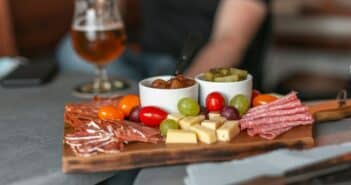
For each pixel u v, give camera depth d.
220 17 1.59
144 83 0.78
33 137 0.73
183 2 1.71
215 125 0.65
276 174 0.54
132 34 2.37
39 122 0.81
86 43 0.99
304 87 2.69
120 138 0.65
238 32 1.52
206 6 1.67
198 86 0.77
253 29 1.56
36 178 0.59
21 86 1.08
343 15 2.78
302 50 3.02
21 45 2.09
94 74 1.18
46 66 1.22
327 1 2.83
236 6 1.56
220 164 0.58
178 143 0.64
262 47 1.67
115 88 1.04
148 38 1.82
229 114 0.70
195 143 0.64
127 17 2.43
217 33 1.58
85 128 0.68
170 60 1.69
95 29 0.98
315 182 0.55
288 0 2.89
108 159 0.61
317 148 0.61
